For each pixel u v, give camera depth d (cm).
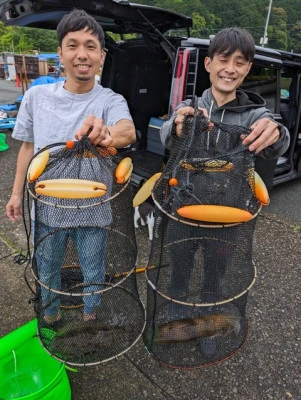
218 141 149
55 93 171
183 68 310
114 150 148
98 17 334
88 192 126
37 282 169
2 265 293
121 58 429
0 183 456
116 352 158
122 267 176
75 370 187
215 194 149
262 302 265
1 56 2094
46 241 166
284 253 332
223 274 170
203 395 193
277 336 234
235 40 163
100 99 171
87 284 164
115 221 168
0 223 357
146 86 460
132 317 172
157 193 158
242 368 210
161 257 155
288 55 419
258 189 151
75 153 139
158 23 369
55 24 340
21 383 166
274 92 396
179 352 165
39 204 158
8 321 236
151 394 192
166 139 169
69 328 165
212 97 183
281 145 153
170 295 165
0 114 712
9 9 316
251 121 177
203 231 160
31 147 192
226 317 165
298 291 280
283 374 208
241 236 163
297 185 518
